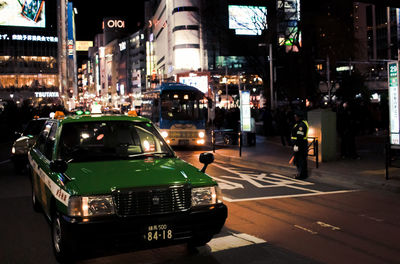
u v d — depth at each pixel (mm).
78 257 4852
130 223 4281
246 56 36438
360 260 5000
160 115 20719
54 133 6262
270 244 5613
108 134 5965
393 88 11141
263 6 33906
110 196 4316
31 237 6121
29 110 36312
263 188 9922
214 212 4633
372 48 101625
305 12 29359
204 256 5148
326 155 13820
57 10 110188
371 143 19453
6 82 105188
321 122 13742
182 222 4477
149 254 5250
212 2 82688
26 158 12398
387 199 8625
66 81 133500
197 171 5023
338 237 5945
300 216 7184
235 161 15688
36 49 107562
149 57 131875
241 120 20312
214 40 40719
